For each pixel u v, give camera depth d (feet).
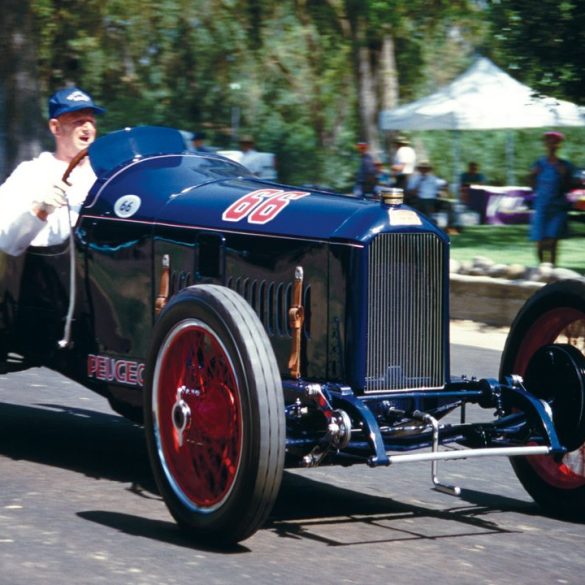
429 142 121.08
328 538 18.47
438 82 121.39
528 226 91.86
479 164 122.31
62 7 104.37
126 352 21.68
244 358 16.60
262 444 16.44
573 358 19.54
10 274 23.41
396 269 18.88
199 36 110.83
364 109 108.99
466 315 46.44
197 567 16.57
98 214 22.04
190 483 17.95
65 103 23.32
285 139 110.22
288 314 19.25
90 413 28.60
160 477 18.19
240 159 83.25
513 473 23.80
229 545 17.71
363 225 18.62
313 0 108.99
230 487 16.96
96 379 22.25
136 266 21.38
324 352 18.95
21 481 21.56
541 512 20.66
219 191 21.11
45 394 30.73
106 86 112.37
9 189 22.98
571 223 90.27
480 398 19.70
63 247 22.52
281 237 19.35
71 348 22.59
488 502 21.34
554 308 20.45
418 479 23.06
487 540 18.67
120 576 16.05
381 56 113.50
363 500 21.24
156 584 15.76
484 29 106.93
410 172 78.89
